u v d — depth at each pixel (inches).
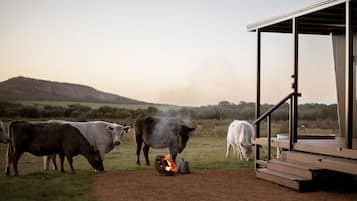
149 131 516.4
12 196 330.0
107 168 504.7
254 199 311.3
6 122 774.5
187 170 442.0
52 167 530.0
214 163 542.6
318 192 334.3
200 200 310.0
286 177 352.2
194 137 834.8
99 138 482.0
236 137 582.6
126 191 345.1
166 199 313.7
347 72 317.1
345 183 343.0
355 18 414.0
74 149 451.8
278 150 430.3
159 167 432.1
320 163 341.4
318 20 421.4
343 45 485.1
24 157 634.2
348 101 317.4
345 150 315.0
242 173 441.4
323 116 764.6
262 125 856.3
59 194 337.1
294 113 386.0
